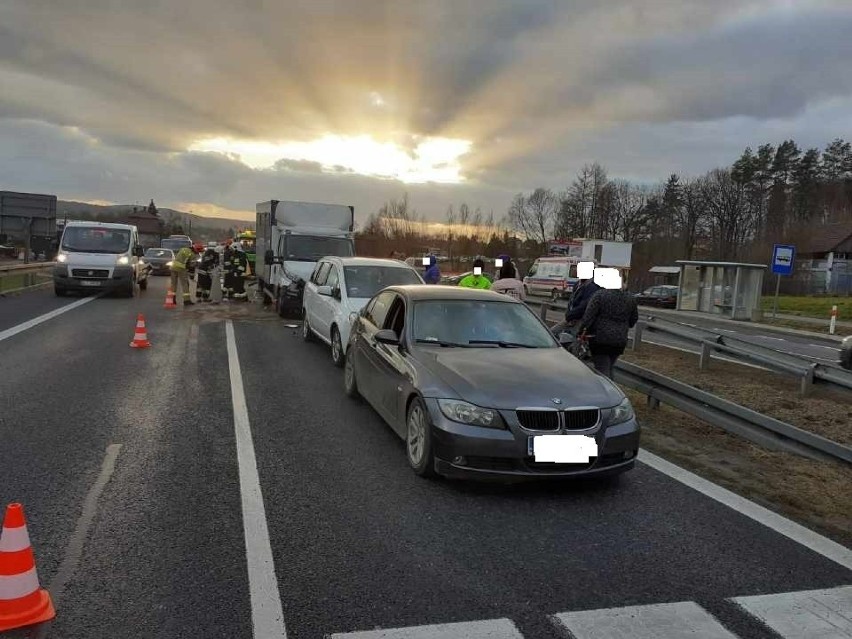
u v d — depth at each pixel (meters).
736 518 4.46
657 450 6.00
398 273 10.40
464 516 4.29
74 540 3.71
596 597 3.35
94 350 9.78
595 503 4.64
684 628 3.09
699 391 6.54
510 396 4.60
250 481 4.74
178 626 2.93
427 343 5.75
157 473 4.82
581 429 4.60
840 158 78.00
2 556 2.87
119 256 18.31
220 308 16.86
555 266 38.75
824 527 4.39
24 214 25.69
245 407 6.82
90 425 5.94
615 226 90.62
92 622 2.94
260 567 3.49
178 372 8.47
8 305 15.21
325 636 2.90
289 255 16.08
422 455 4.84
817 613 3.27
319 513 4.23
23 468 4.79
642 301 45.78
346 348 8.18
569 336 6.19
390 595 3.27
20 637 2.80
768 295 46.44
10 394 6.94
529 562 3.69
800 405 8.32
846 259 53.06
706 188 79.81
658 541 4.05
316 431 6.05
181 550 3.65
